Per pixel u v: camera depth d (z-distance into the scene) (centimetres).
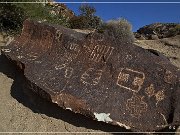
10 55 848
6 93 818
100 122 725
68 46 820
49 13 1305
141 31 2131
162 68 737
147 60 764
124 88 734
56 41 838
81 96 725
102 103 715
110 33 1361
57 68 788
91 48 800
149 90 720
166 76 724
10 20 1129
